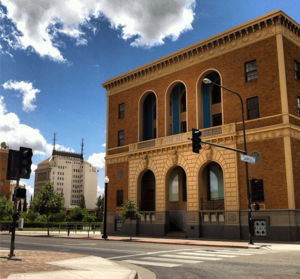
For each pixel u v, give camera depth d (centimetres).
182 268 1290
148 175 3994
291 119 2827
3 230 5672
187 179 3375
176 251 1939
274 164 2792
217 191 3331
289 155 2719
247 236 2862
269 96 2912
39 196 4153
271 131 2852
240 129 3055
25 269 1153
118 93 4353
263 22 3017
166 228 3516
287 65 2922
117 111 4306
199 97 3491
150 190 3941
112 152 4244
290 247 2177
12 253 1542
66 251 1964
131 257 1662
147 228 3678
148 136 4038
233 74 3191
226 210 3017
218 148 3169
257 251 1930
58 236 3709
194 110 3466
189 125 3478
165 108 3747
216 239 2994
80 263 1348
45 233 4491
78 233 4412
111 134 4322
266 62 2978
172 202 3716
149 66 3944
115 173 4147
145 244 2525
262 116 2930
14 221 1555
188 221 3291
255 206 2356
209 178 3419
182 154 3462
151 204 3894
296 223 2630
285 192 2692
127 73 4203
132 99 4156
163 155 3634
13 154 1560
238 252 1869
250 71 3097
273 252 1859
